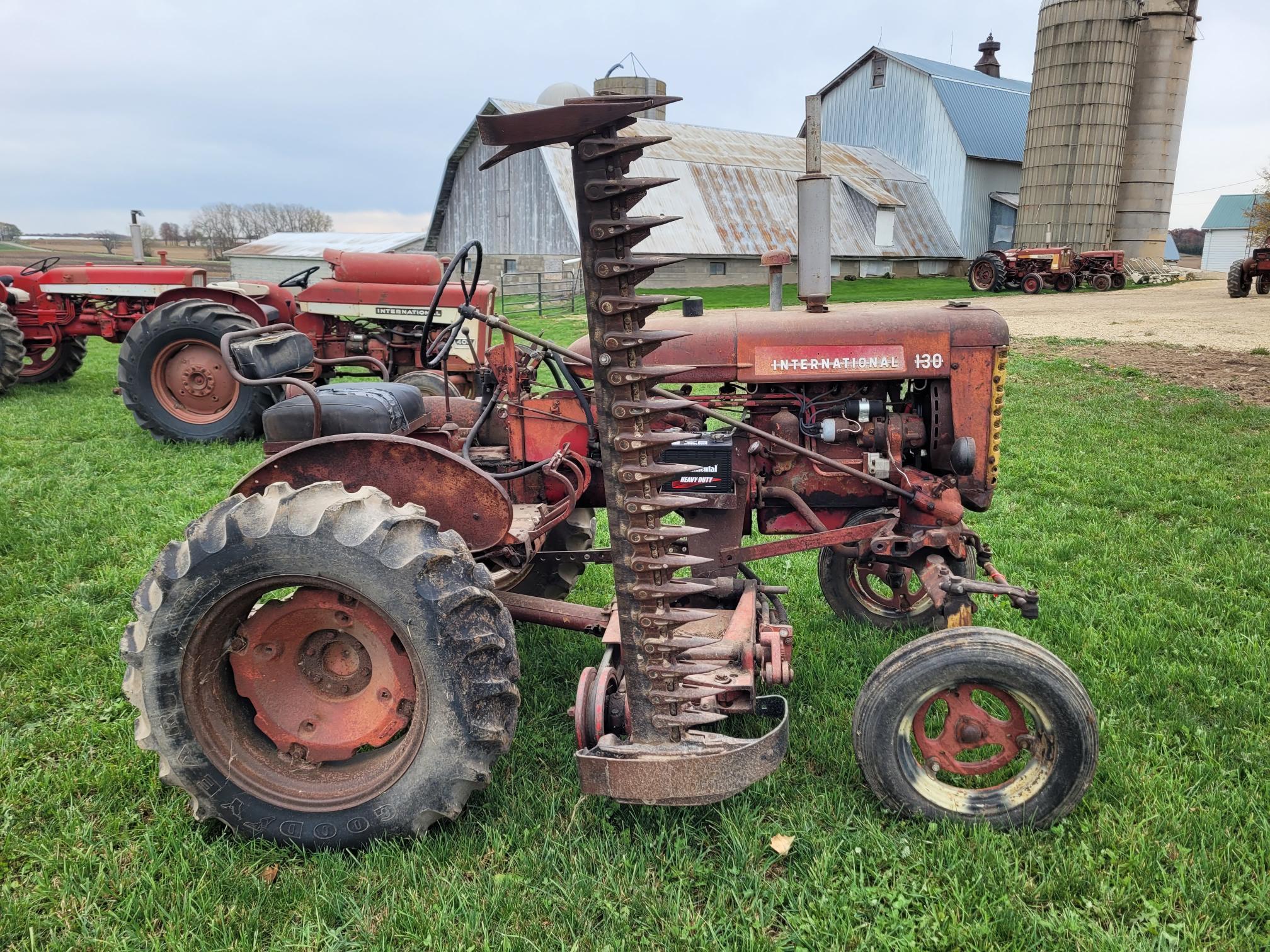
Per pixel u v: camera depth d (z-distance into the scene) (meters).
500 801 2.82
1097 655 3.75
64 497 6.14
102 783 2.92
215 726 2.63
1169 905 2.30
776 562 5.05
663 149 30.06
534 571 4.16
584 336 3.67
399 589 2.48
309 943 2.26
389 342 9.56
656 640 2.46
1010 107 37.16
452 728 2.52
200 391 8.11
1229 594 4.32
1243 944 2.19
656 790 2.51
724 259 28.89
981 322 3.31
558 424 3.58
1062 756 2.56
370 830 2.59
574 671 3.74
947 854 2.50
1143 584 4.48
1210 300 21.47
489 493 2.92
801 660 3.80
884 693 2.62
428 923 2.29
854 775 2.93
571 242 27.55
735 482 3.48
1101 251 28.44
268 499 2.59
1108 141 28.81
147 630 2.53
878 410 3.42
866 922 2.30
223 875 2.48
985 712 2.71
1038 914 2.30
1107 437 7.97
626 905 2.35
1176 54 28.30
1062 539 5.21
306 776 2.70
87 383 12.00
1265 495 5.95
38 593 4.50
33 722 3.35
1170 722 3.18
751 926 2.28
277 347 3.37
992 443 3.38
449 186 31.48
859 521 3.63
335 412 3.10
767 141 35.06
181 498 6.18
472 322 9.03
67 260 41.34
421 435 3.58
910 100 36.56
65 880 2.48
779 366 3.34
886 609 4.25
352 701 2.74
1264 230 32.22
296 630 2.71
